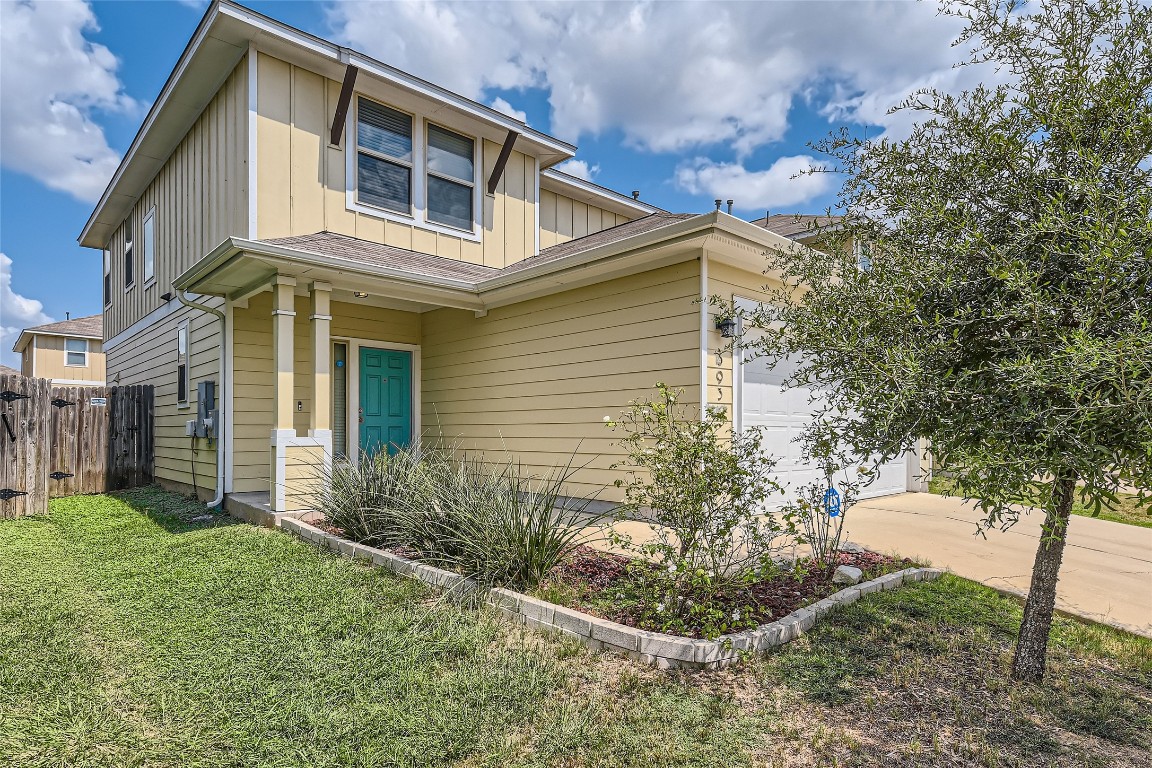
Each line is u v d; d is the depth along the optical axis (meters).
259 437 7.77
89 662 3.09
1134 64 2.48
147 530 6.39
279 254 5.95
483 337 8.55
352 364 8.88
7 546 5.79
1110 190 2.42
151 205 10.99
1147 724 2.58
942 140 2.91
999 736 2.48
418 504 5.00
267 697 2.74
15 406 7.72
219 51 7.67
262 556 4.96
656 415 4.19
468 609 3.78
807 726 2.56
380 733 2.47
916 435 2.74
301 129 7.91
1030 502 2.32
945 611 3.82
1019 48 2.73
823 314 3.10
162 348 10.15
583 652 3.24
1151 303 2.27
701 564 3.50
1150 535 6.09
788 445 6.90
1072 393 2.09
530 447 7.78
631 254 6.05
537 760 2.32
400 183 8.91
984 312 2.61
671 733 2.49
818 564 4.37
